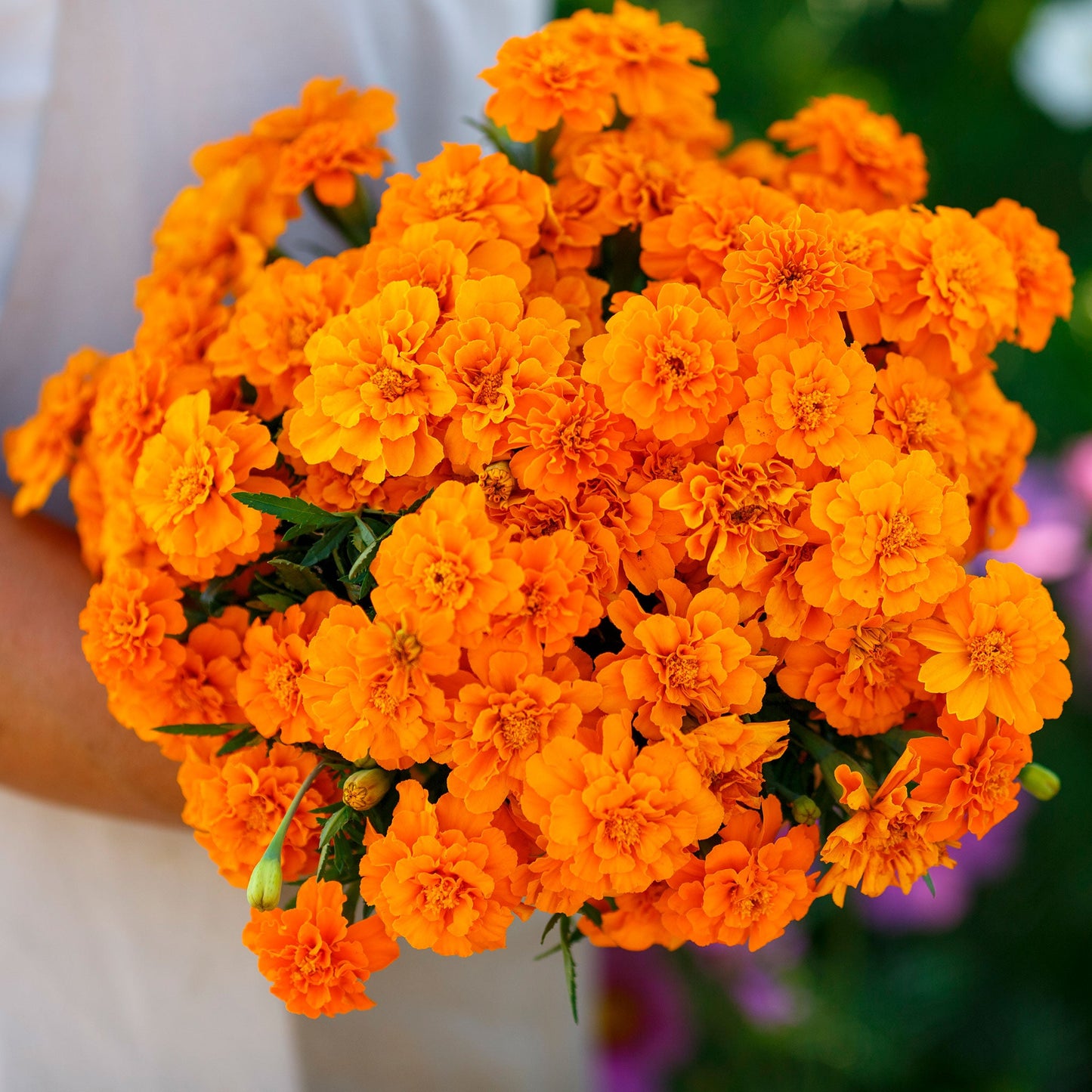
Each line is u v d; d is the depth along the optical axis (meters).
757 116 1.69
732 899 0.67
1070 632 1.50
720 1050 1.45
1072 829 1.46
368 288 0.71
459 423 0.68
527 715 0.66
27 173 0.87
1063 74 1.62
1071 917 1.45
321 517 0.69
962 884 1.40
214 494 0.70
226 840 0.71
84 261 0.90
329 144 0.78
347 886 0.71
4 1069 0.95
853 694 0.69
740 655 0.67
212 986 0.96
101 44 0.85
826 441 0.68
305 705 0.69
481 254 0.71
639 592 0.69
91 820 0.91
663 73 0.78
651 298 0.72
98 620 0.71
